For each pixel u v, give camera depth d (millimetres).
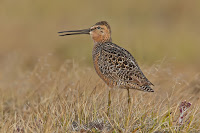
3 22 63781
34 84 31312
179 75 27688
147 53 48188
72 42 55281
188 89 27344
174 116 21297
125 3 73688
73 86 27234
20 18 65875
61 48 53844
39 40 58062
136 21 66875
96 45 25156
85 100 23438
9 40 57219
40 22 65375
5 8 68188
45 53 52438
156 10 71438
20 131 21188
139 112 21312
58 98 25047
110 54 23078
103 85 25703
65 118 21188
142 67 28219
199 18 67625
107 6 72312
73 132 20125
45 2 71312
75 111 23188
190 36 58781
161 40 56156
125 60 22609
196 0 72625
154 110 22031
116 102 23844
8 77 34906
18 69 36469
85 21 66125
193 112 21469
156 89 26078
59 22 65750
